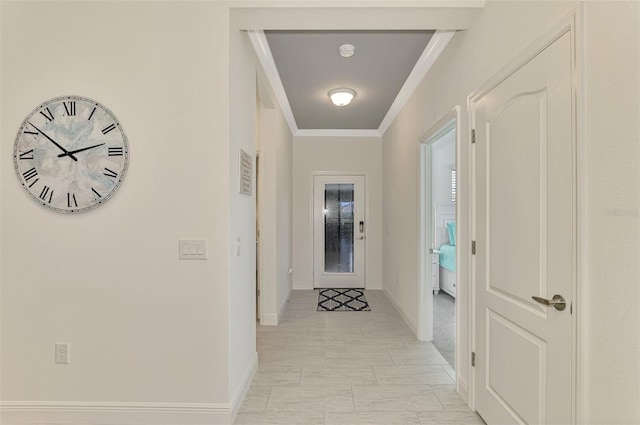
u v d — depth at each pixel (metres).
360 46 2.67
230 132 1.97
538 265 1.47
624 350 1.08
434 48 2.63
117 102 1.95
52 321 1.96
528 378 1.54
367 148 5.44
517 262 1.62
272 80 3.24
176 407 1.95
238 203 2.14
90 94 1.94
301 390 2.32
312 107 4.21
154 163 1.95
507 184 1.71
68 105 1.94
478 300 2.02
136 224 1.95
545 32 1.41
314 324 3.73
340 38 2.55
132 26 1.95
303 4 1.90
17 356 1.96
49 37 1.94
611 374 1.12
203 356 1.95
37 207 1.95
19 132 1.94
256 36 2.42
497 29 1.79
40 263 1.96
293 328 3.59
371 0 1.89
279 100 3.79
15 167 1.94
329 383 2.42
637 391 1.04
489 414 1.88
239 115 2.16
